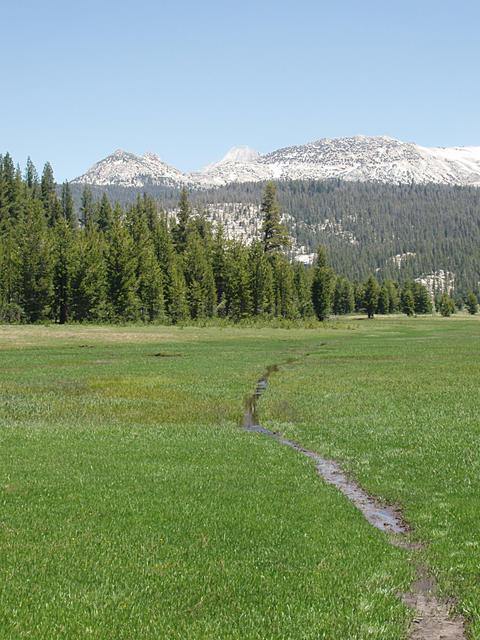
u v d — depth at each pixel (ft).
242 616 41.34
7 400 144.66
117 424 122.21
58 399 146.92
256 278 521.65
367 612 42.47
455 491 73.87
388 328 504.02
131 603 42.75
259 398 151.02
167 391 159.33
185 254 539.70
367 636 39.17
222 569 49.39
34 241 445.78
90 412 134.00
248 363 220.64
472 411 128.77
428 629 41.06
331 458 93.15
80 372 191.31
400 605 43.52
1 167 592.19
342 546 55.57
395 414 127.34
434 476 80.69
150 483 75.41
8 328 382.22
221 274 548.31
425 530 60.54
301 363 227.20
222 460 89.15
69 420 126.00
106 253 478.59
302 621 40.98
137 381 173.88
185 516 62.80
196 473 80.94
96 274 462.60
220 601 43.68
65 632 38.22
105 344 296.71
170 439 104.68
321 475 83.35
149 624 39.81
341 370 203.62
